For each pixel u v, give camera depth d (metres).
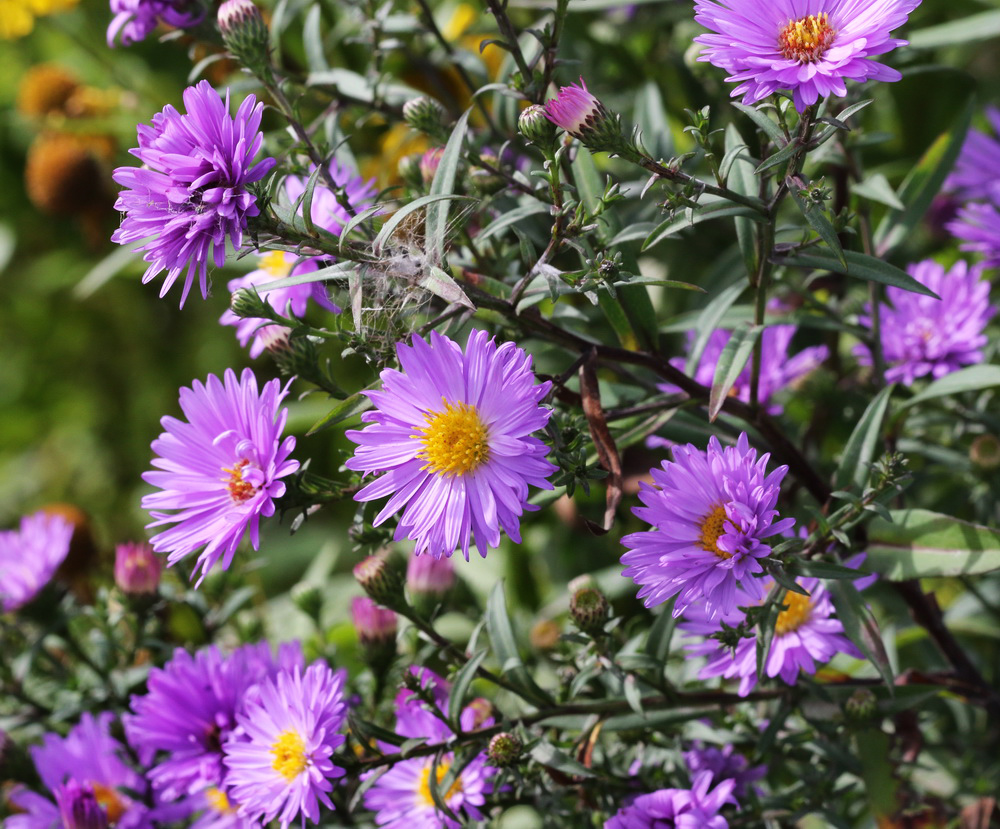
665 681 0.66
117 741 0.72
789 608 0.64
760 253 0.64
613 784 0.66
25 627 0.75
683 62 0.77
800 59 0.60
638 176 0.75
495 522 0.60
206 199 0.60
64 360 1.43
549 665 0.75
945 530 0.64
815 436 0.72
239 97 0.77
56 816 0.70
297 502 0.63
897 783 0.66
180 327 1.39
